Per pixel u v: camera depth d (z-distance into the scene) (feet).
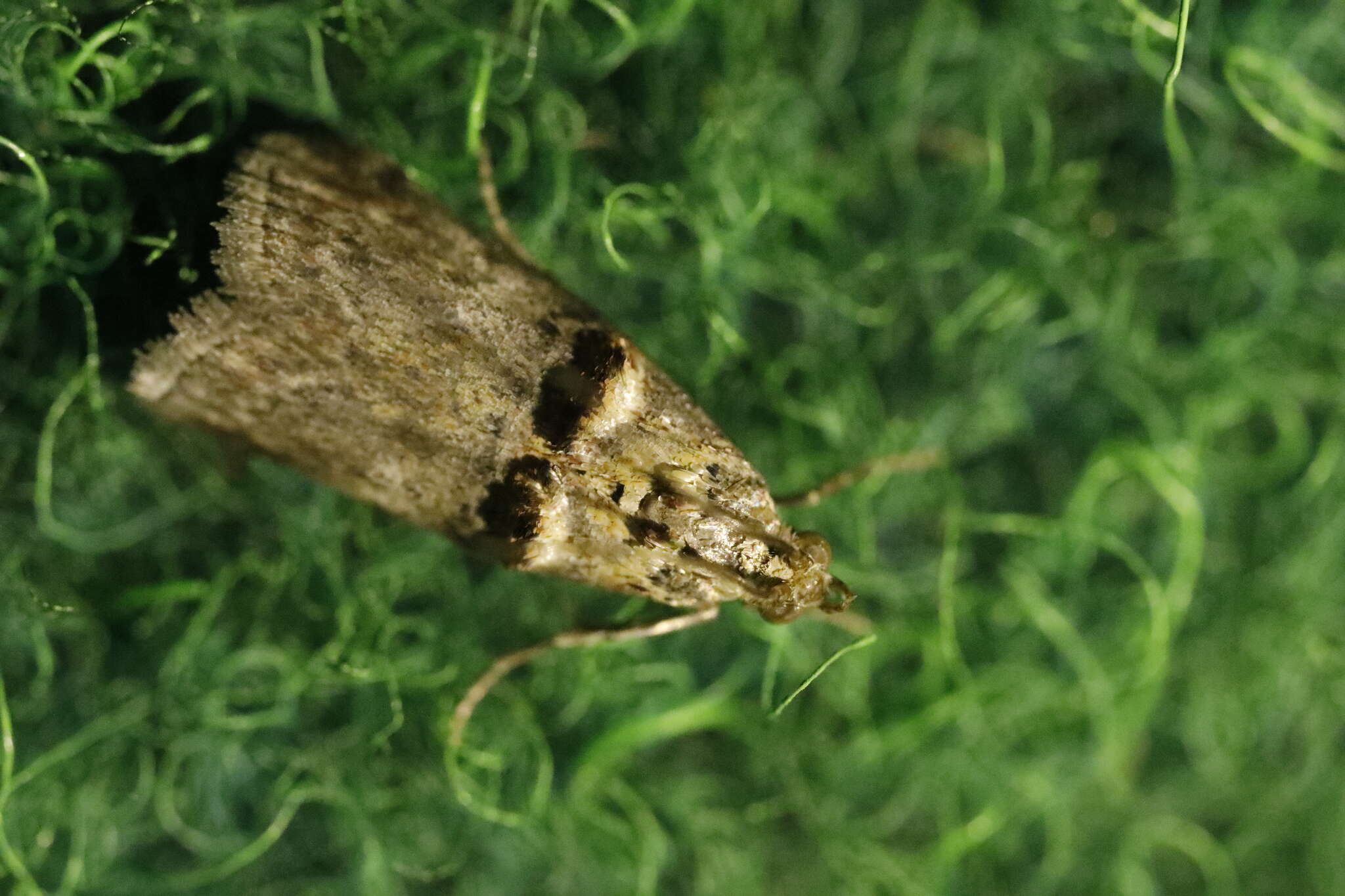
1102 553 0.27
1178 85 0.26
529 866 0.27
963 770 0.27
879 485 0.27
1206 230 0.27
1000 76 0.27
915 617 0.27
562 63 0.26
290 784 0.26
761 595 0.25
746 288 0.26
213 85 0.25
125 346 0.25
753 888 0.27
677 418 0.25
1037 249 0.27
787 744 0.27
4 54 0.25
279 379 0.24
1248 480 0.27
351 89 0.26
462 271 0.24
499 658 0.26
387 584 0.26
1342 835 0.27
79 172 0.25
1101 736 0.27
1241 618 0.27
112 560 0.26
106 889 0.26
